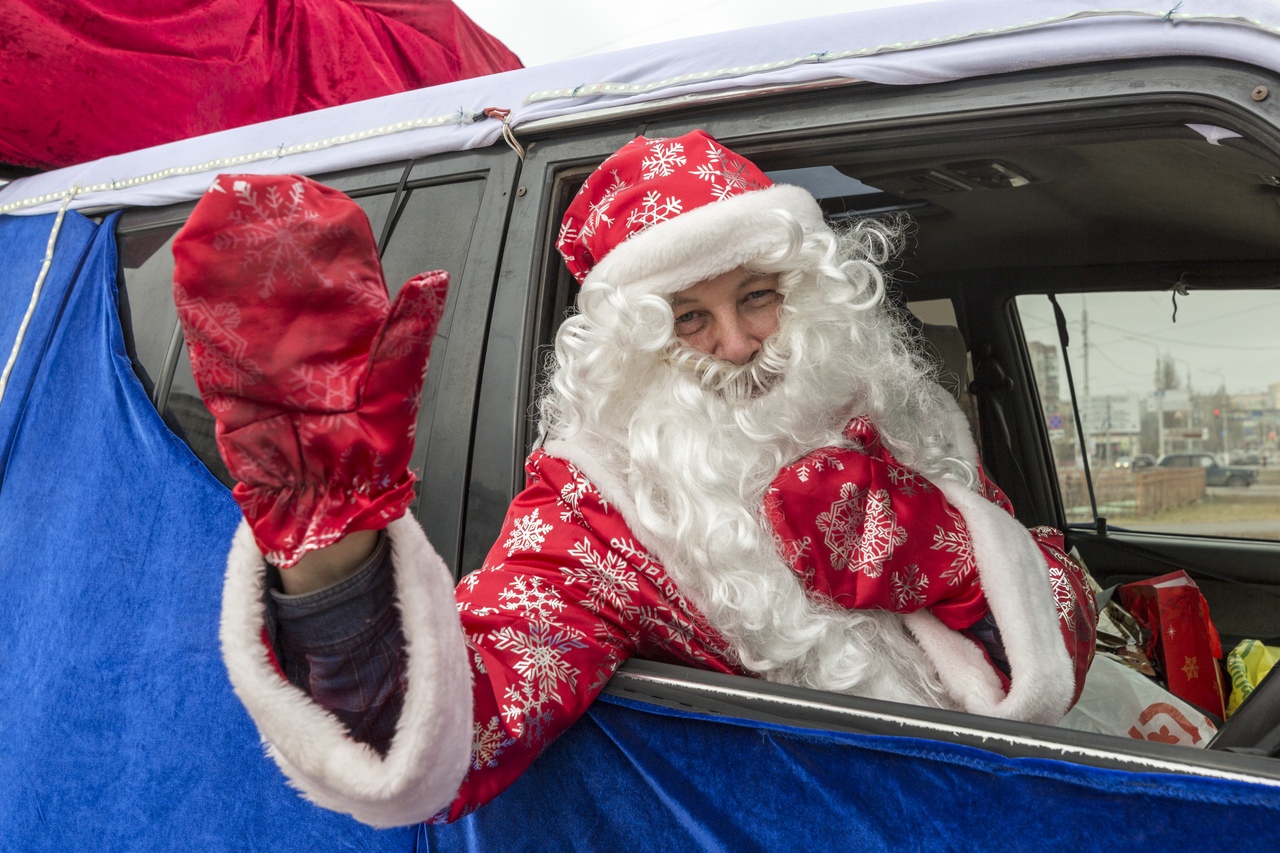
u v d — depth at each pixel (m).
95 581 1.51
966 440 1.32
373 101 1.60
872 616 1.16
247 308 0.69
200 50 2.53
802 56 1.17
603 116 1.32
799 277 1.21
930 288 2.19
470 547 1.23
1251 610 2.06
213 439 1.51
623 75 1.32
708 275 1.16
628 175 1.23
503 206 1.37
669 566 1.08
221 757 1.31
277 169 1.63
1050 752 0.79
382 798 0.76
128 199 1.83
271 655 0.79
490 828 1.02
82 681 1.47
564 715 0.96
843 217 1.69
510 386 1.26
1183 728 1.35
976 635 1.19
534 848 0.99
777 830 0.87
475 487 1.25
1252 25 0.91
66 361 1.76
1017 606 1.09
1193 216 1.70
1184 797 0.72
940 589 1.14
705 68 1.25
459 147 1.45
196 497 1.46
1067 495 2.24
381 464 0.73
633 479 1.11
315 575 0.77
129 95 2.29
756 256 1.16
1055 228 1.89
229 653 0.78
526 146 1.40
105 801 1.40
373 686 0.80
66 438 1.68
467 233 1.39
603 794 0.97
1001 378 2.22
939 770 0.82
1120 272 2.03
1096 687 1.40
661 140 1.23
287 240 0.68
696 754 0.94
